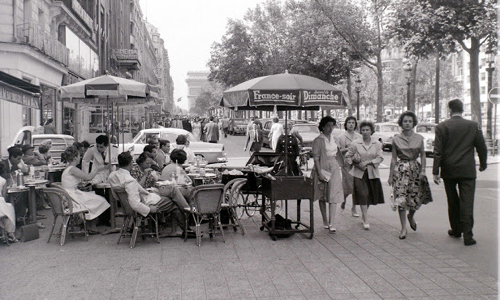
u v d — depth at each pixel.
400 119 8.12
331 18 35.66
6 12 21.16
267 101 7.70
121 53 49.94
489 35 20.09
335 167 8.60
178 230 8.95
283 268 6.48
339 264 6.65
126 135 34.31
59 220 9.95
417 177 8.02
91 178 9.03
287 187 8.09
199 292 5.53
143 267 6.58
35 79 23.89
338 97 8.06
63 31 29.19
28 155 11.29
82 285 5.82
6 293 5.55
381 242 7.90
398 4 20.48
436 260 6.80
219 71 54.41
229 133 53.72
